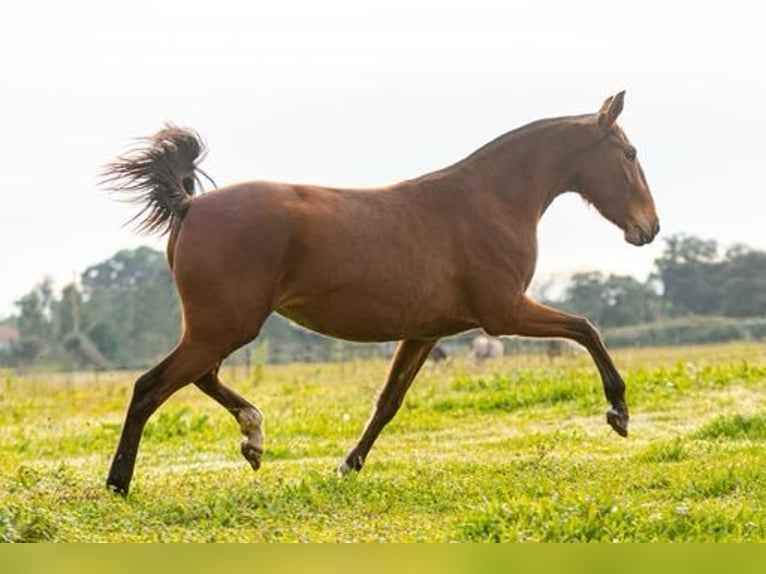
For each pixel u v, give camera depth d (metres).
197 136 12.16
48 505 10.79
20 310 78.38
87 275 89.38
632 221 14.07
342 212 12.09
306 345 72.44
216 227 11.54
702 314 95.50
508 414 21.36
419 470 13.43
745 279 96.75
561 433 17.45
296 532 10.01
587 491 11.37
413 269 12.39
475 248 12.88
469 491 11.72
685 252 98.56
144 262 90.25
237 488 12.03
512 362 44.47
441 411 22.06
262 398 27.58
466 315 13.03
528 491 11.58
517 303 13.13
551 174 13.75
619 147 14.01
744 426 16.23
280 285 11.80
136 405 11.54
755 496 11.27
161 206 11.96
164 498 11.49
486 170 13.34
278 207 11.71
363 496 11.59
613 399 13.41
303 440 19.20
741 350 42.78
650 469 12.89
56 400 31.05
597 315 89.56
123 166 11.92
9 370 40.53
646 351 51.06
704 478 11.80
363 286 12.10
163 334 78.94
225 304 11.46
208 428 20.81
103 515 10.61
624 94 13.90
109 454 18.06
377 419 13.62
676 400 21.09
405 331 12.62
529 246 13.34
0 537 9.44
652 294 96.62
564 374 26.20
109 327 77.75
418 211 12.69
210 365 11.57
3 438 20.03
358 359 53.53
